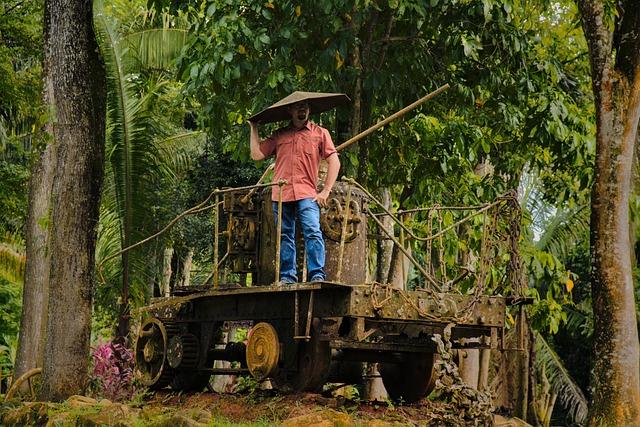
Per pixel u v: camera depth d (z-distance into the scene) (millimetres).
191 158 23594
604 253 11031
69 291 11367
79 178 11438
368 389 16172
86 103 11523
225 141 16625
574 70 19094
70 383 11312
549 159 17391
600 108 11234
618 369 10828
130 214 17719
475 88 15188
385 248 18922
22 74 22438
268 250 11516
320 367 10648
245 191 11883
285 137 10961
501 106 15344
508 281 11578
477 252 17000
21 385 15188
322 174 11359
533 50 15391
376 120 15641
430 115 16328
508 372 14844
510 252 11328
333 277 11148
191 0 14266
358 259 11367
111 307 19891
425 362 11680
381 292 10078
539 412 25625
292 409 10062
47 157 15781
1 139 22422
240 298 11641
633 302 10977
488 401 9273
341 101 11180
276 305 11023
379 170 16219
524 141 16281
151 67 21953
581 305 27938
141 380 12883
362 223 11477
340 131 14586
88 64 11570
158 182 21500
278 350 10820
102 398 12336
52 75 11562
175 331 12586
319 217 10977
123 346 16781
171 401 11914
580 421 25875
